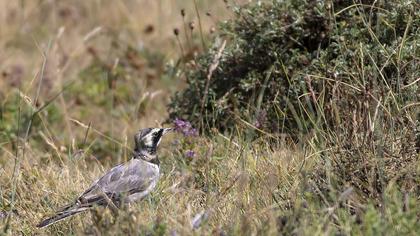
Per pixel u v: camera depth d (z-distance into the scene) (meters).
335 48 12.70
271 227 9.09
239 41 13.50
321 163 10.80
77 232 9.86
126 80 18.69
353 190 9.88
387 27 12.43
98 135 15.84
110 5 23.12
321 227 8.90
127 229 9.19
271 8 13.48
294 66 12.92
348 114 10.97
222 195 10.67
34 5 23.38
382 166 10.09
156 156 11.23
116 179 10.78
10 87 17.95
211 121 13.59
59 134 15.86
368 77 11.71
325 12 12.81
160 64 19.19
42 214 10.83
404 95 11.48
